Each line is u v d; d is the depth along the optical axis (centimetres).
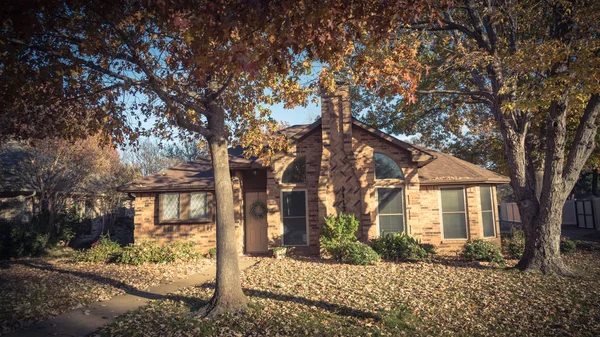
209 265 1342
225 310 711
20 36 651
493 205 1672
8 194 1800
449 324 686
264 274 1094
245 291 888
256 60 595
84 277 1111
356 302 797
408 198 1494
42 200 1770
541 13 1162
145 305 803
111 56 796
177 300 838
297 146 1533
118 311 762
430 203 1611
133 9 739
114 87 859
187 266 1299
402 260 1312
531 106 965
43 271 1223
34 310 764
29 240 1620
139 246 1402
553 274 1065
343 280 998
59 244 1920
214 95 788
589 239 2069
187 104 791
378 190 1508
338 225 1361
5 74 708
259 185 1647
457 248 1595
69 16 783
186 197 1608
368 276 1048
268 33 631
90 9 756
